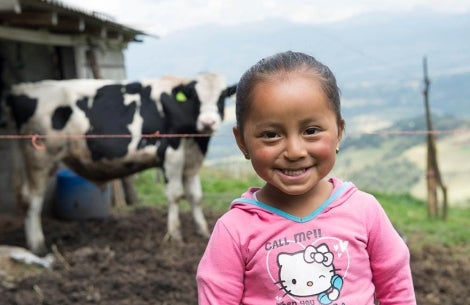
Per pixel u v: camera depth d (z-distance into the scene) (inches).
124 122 274.2
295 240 69.6
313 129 67.5
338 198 72.0
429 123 403.9
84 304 203.3
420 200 517.0
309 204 71.3
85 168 278.7
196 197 301.9
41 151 268.4
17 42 340.5
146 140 277.3
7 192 349.7
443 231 355.6
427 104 403.9
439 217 414.0
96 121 270.7
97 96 274.1
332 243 69.4
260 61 70.7
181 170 287.0
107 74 408.2
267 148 67.8
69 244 286.4
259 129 67.8
